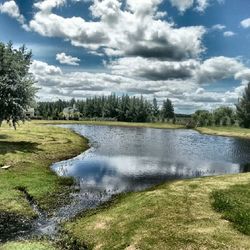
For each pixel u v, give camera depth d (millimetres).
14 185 36781
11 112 63094
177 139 111000
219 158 68938
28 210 30328
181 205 29734
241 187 35812
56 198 34375
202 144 96688
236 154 76688
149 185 41281
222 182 38594
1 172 42500
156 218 26938
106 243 23938
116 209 30281
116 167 53250
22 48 66000
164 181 43844
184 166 56812
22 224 27469
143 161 60500
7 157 51125
